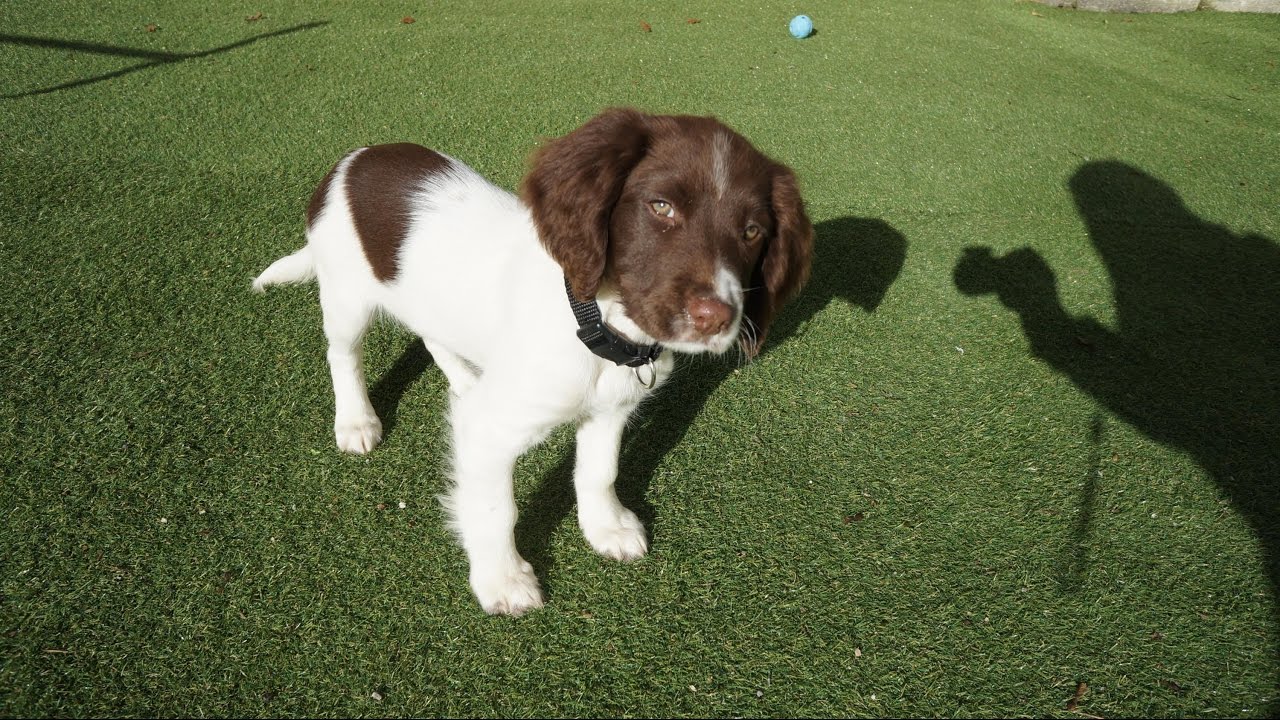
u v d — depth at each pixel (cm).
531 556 77
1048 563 78
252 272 102
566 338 66
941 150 148
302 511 78
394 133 133
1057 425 92
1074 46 211
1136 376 100
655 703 67
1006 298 111
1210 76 199
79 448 80
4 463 78
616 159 63
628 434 89
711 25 199
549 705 66
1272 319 110
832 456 88
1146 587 77
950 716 67
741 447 88
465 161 127
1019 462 88
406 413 89
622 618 72
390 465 83
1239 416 95
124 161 119
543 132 138
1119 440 91
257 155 123
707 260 61
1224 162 153
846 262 116
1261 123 172
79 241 104
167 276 100
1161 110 175
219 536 74
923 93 171
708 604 73
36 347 89
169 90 140
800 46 191
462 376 89
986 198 133
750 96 162
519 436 69
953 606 74
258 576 72
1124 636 73
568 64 168
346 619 70
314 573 73
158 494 77
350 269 80
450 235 74
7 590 69
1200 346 105
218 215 111
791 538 79
